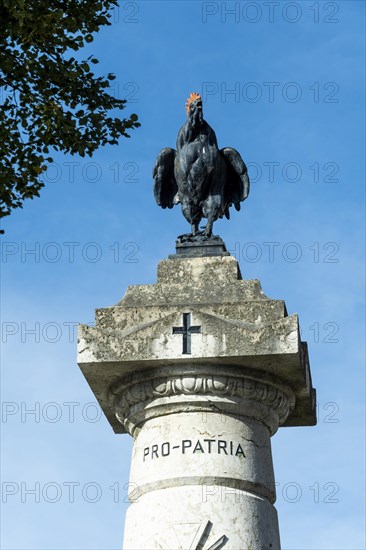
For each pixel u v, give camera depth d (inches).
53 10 639.8
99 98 651.5
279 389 506.6
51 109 636.7
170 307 500.1
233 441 494.0
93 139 650.2
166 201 554.9
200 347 488.7
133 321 500.4
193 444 491.5
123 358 492.1
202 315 493.0
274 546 486.9
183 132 542.9
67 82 644.1
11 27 615.2
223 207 545.0
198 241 525.7
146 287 512.4
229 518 481.1
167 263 516.4
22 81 637.3
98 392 521.7
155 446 497.4
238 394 497.0
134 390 503.8
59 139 642.8
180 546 476.1
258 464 495.5
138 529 488.7
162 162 550.3
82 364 495.8
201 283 509.4
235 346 486.0
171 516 482.0
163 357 489.7
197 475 486.3
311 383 541.6
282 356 484.4
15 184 635.5
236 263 512.4
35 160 631.8
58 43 633.6
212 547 475.5
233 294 503.8
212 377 492.4
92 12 645.9
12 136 636.1
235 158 545.0
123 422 520.7
